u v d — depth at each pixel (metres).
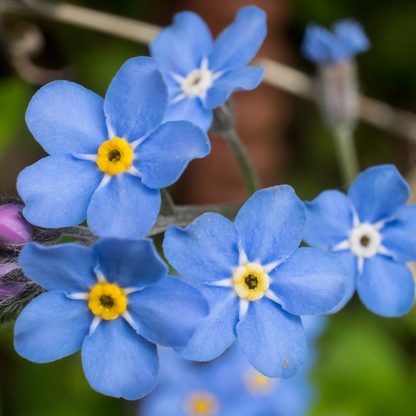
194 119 0.08
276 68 0.10
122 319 0.07
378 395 0.10
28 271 0.07
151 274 0.07
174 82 0.08
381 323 0.10
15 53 0.10
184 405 0.09
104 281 0.07
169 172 0.07
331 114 0.09
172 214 0.07
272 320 0.07
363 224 0.07
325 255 0.07
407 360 0.10
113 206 0.07
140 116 0.07
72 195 0.07
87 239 0.07
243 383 0.09
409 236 0.07
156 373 0.07
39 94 0.07
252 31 0.08
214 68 0.08
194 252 0.07
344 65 0.09
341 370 0.10
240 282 0.07
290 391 0.09
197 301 0.07
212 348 0.07
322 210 0.07
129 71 0.07
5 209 0.07
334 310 0.07
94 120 0.07
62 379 0.10
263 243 0.07
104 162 0.07
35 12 0.10
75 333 0.07
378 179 0.07
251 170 0.08
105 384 0.07
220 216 0.07
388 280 0.07
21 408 0.10
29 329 0.07
